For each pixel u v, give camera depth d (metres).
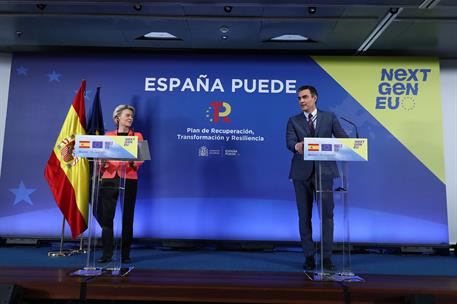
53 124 5.48
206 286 2.76
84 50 5.58
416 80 5.50
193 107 5.49
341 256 3.50
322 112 3.55
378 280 3.04
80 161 4.54
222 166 5.38
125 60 5.59
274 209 5.30
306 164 3.44
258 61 5.59
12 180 5.38
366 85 5.50
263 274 3.22
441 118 5.42
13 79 5.56
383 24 4.63
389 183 5.32
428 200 5.29
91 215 3.27
